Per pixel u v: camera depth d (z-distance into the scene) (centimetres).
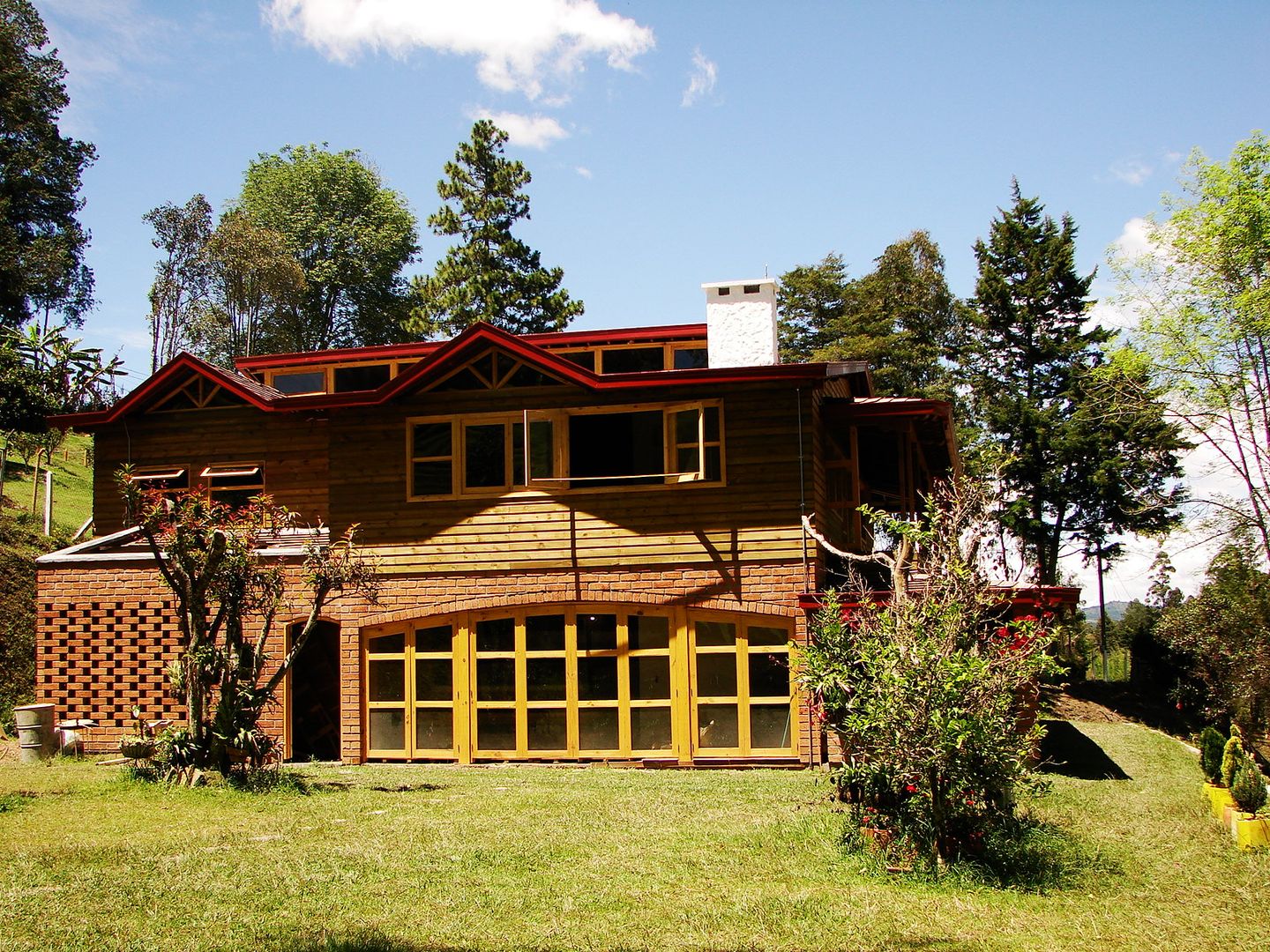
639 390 1817
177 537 1366
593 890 897
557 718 1792
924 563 1149
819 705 1155
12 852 974
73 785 1338
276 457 2073
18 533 2923
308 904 834
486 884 909
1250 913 887
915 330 4619
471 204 4669
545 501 1823
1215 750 1448
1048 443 3553
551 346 2250
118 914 796
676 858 1013
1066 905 898
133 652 1845
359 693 1834
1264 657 2325
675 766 1728
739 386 1795
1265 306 2425
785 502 1755
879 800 1072
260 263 5450
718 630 1762
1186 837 1188
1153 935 816
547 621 1816
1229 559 2467
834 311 5012
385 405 1889
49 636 1866
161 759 1386
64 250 5409
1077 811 1328
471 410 1862
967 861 981
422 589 1838
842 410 1919
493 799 1345
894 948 770
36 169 5362
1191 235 2525
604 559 1792
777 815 1216
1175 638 2619
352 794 1370
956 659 966
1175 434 3322
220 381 2039
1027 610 1420
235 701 1378
